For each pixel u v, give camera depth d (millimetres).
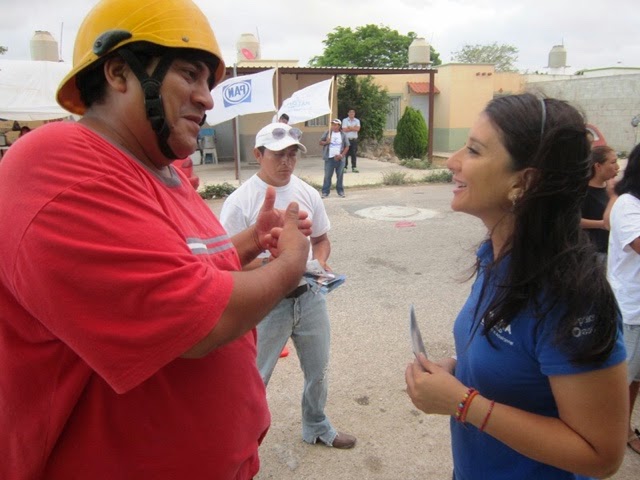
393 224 9039
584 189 1218
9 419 1149
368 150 22422
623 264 2785
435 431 3178
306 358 2844
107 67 1136
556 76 29844
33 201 980
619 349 1146
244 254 1744
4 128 16016
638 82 20609
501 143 1235
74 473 1184
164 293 999
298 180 3023
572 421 1173
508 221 1303
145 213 1061
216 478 1312
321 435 3031
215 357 1314
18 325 1090
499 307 1253
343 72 16953
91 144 1090
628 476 2779
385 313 4996
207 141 19203
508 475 1394
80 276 967
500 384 1305
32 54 18906
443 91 23438
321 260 3061
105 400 1158
